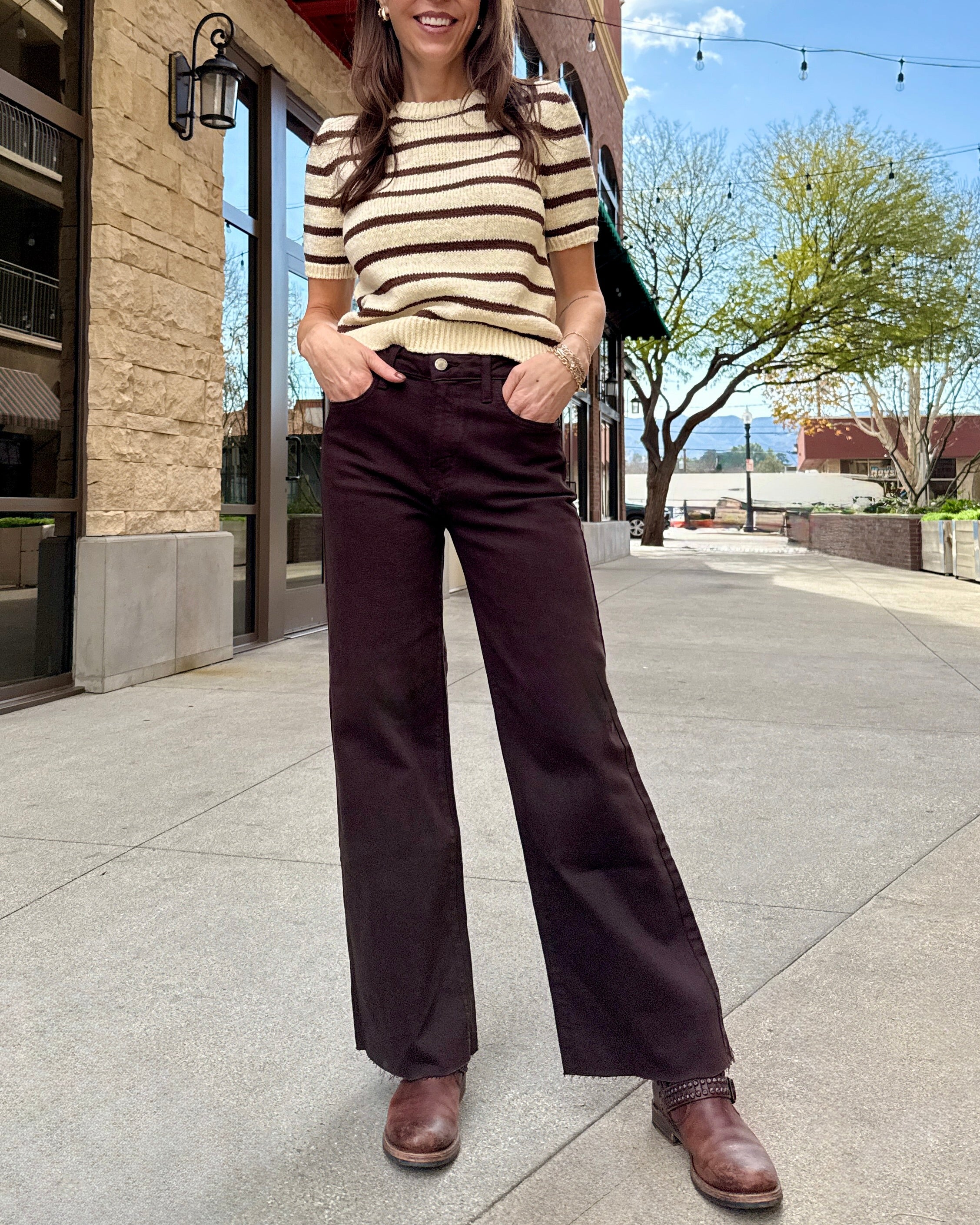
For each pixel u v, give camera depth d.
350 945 1.40
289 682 4.77
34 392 4.19
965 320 18.97
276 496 6.26
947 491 22.62
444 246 1.28
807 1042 1.60
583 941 1.33
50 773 3.16
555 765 1.31
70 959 1.90
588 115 14.66
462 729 3.76
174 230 4.96
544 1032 1.65
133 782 3.06
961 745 3.57
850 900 2.18
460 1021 1.37
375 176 1.31
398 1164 1.30
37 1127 1.39
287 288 6.39
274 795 2.93
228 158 5.75
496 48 1.30
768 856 2.46
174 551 4.95
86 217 4.43
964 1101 1.44
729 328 20.56
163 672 4.91
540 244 1.33
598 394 14.87
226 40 4.91
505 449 1.29
